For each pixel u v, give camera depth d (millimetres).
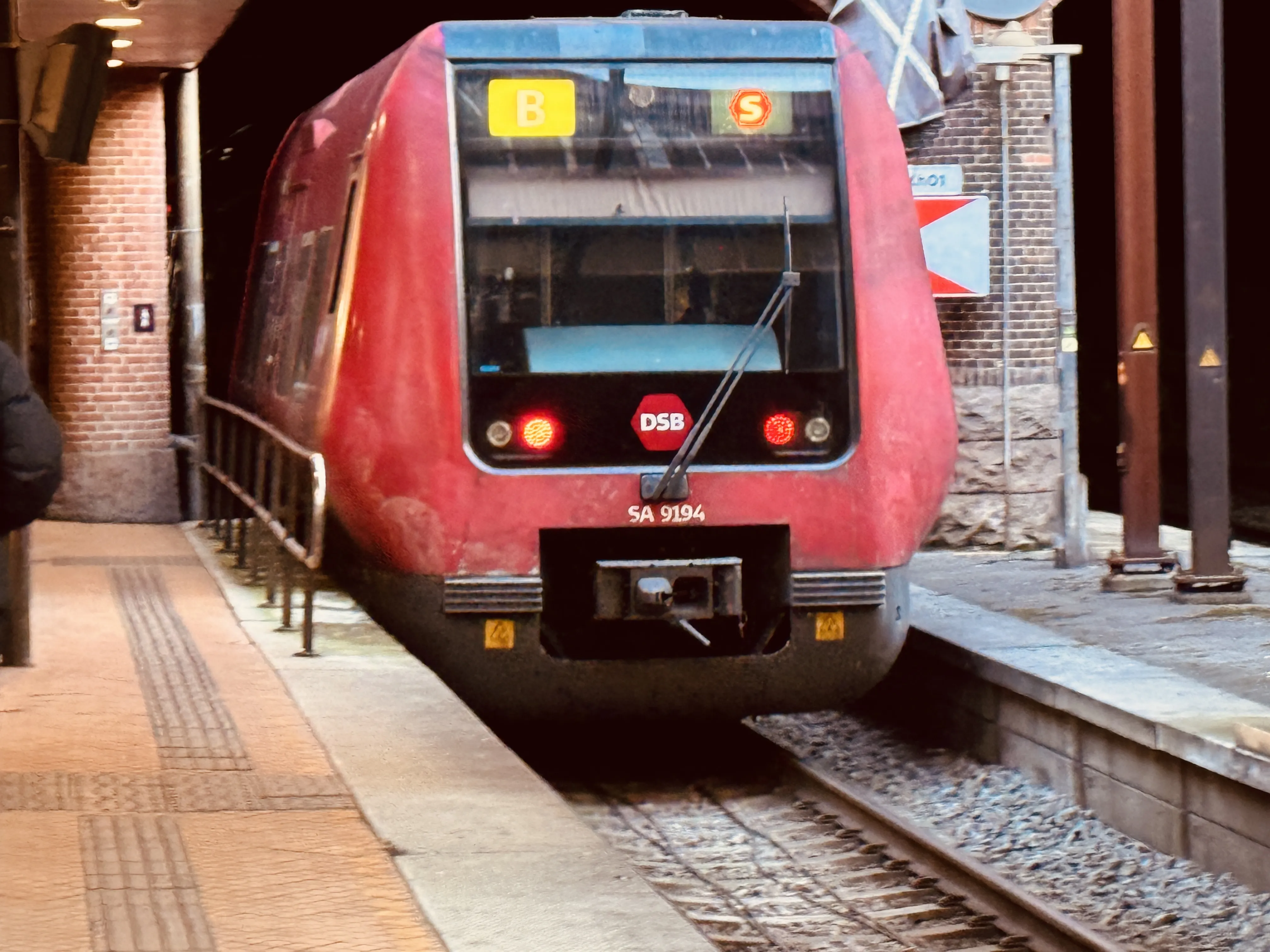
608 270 16469
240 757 12570
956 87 25766
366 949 8625
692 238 16562
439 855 10188
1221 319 21094
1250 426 48938
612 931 8883
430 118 16250
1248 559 24906
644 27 16781
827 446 16609
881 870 14516
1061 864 14844
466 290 16219
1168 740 14273
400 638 16484
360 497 16203
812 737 20156
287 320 20594
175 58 27172
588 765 18547
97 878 9648
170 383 29547
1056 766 16484
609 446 16375
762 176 16688
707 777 17938
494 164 16359
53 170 28266
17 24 15773
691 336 16531
